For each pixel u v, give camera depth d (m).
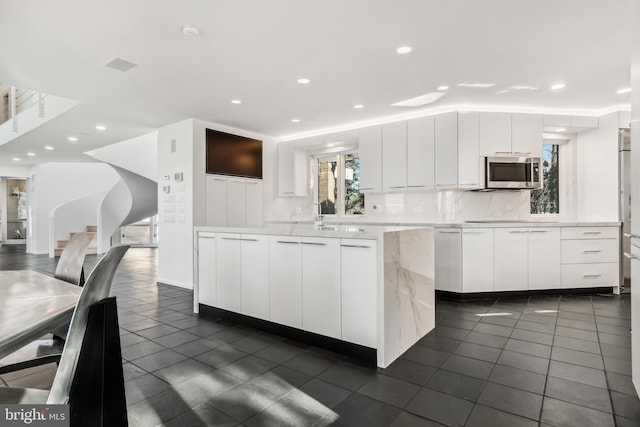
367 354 2.38
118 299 4.23
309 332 2.70
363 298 2.39
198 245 3.58
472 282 4.16
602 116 4.56
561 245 4.28
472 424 1.68
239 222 5.42
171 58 2.97
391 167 4.89
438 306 3.87
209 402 1.87
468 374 2.20
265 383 2.09
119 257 1.04
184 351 2.58
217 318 3.40
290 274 2.81
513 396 1.93
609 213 4.49
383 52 2.89
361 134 5.16
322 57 2.98
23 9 2.23
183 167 4.91
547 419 1.72
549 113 4.57
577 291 4.34
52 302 1.28
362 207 5.79
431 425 1.67
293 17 2.36
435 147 4.54
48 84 3.54
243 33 2.56
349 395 1.95
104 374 0.99
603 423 1.68
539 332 2.98
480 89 3.78
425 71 3.29
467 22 2.43
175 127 5.04
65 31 2.50
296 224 5.98
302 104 4.27
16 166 9.60
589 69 3.26
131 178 8.25
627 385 2.05
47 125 5.15
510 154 4.42
